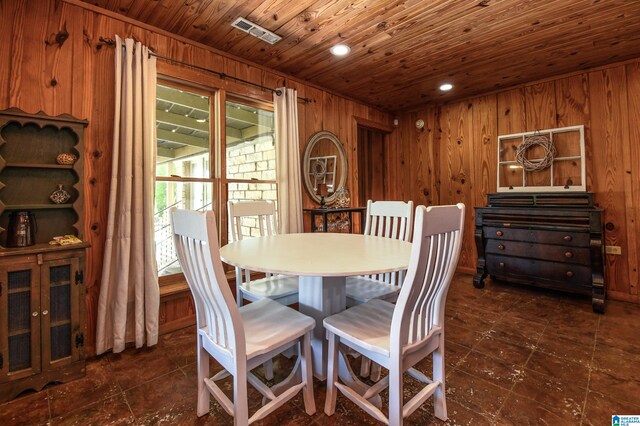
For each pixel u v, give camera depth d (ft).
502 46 8.68
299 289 5.97
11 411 4.86
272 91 9.95
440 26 7.63
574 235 9.20
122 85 6.85
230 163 9.44
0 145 5.60
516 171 11.68
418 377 4.75
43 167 5.98
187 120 8.55
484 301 9.63
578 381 5.52
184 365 6.21
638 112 9.38
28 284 5.28
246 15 7.12
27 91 6.00
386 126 14.87
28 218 5.67
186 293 8.06
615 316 8.39
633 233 9.51
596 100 10.05
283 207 9.90
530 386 5.41
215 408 4.92
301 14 7.09
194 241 3.91
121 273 6.67
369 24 7.54
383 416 4.08
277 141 9.96
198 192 8.72
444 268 4.16
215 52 8.70
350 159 12.89
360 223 13.20
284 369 6.09
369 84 11.55
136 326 6.84
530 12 7.06
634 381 5.49
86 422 4.63
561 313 8.64
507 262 10.60
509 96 11.87
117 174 6.74
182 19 7.24
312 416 4.72
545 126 11.02
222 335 4.11
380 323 4.65
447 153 13.64
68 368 5.64
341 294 5.78
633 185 9.48
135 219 6.88
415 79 11.06
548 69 10.24
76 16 6.52
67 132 6.46
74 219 6.53
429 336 4.29
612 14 7.14
